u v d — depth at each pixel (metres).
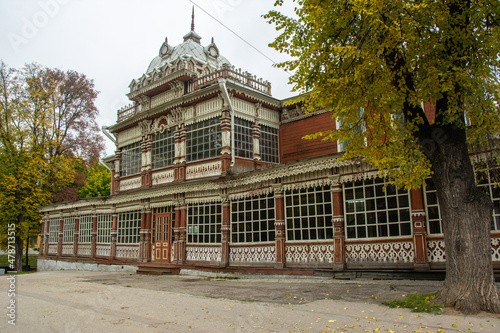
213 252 17.42
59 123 33.72
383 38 7.89
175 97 20.30
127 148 24.02
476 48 7.73
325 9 8.21
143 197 21.00
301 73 9.09
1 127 30.08
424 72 7.80
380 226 12.56
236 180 16.27
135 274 19.50
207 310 8.76
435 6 7.40
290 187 14.65
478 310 7.21
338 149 17.56
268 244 15.33
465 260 7.52
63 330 7.22
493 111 7.46
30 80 31.23
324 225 13.87
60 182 32.66
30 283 15.63
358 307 8.21
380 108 8.18
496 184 9.49
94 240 24.73
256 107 19.12
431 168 8.47
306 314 7.83
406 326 6.59
